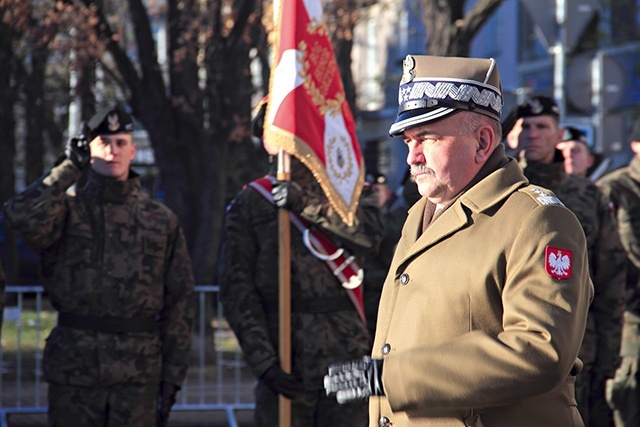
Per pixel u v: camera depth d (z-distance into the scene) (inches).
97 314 535.2
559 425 266.7
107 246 539.2
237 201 538.6
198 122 1157.7
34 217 520.4
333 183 534.9
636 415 607.8
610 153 880.3
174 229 559.8
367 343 539.8
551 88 2118.6
